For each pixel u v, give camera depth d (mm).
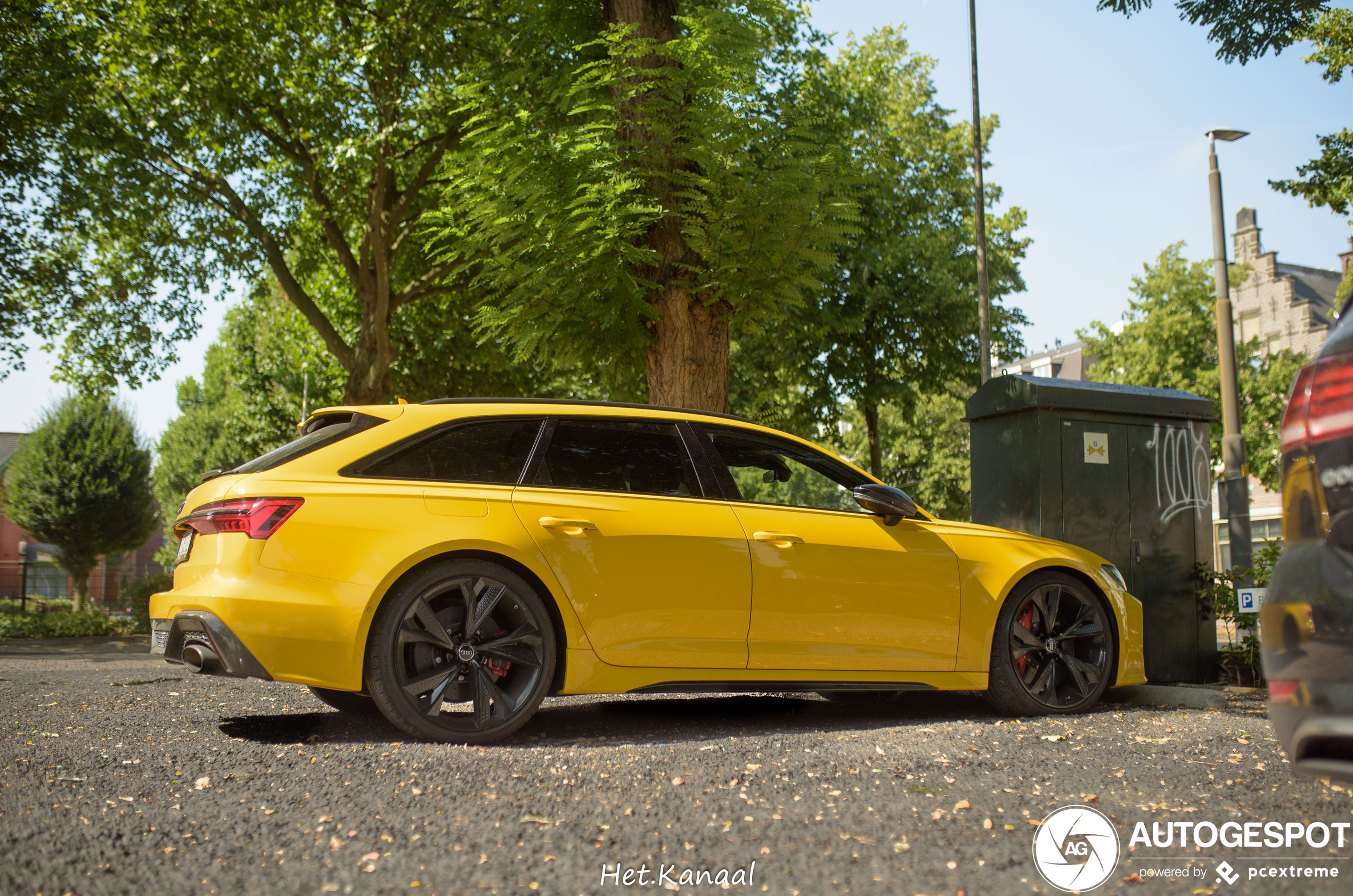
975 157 17672
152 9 16594
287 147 18391
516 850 2588
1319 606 2164
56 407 30844
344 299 24891
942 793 3213
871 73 23656
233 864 2449
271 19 16922
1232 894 2283
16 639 18000
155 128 17484
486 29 16859
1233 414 12422
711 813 2961
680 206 8570
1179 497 7230
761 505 4895
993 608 5207
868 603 4910
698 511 4707
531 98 10820
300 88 17625
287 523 4023
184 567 4270
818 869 2463
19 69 16578
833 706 5758
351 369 18812
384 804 3004
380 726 4594
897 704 5883
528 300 8805
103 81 17719
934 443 39219
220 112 17094
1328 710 2113
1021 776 3451
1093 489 6930
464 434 4484
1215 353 28328
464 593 4168
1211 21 9281
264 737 4234
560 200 8227
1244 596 6980
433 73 17875
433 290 19938
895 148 21734
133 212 17688
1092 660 5500
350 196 19188
